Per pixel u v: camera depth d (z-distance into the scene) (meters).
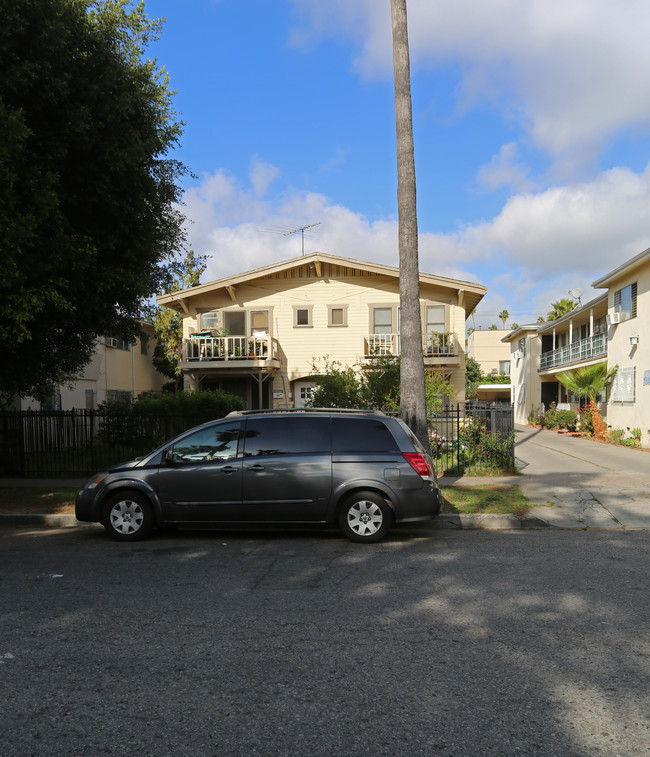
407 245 10.39
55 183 8.88
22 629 4.73
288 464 7.97
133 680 3.82
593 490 11.05
